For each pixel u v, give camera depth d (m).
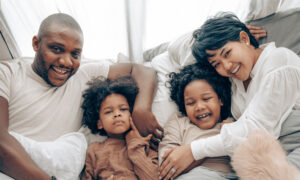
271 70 0.80
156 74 1.03
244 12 1.07
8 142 0.69
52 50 0.76
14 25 1.01
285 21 0.96
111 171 0.81
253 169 0.58
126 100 0.91
